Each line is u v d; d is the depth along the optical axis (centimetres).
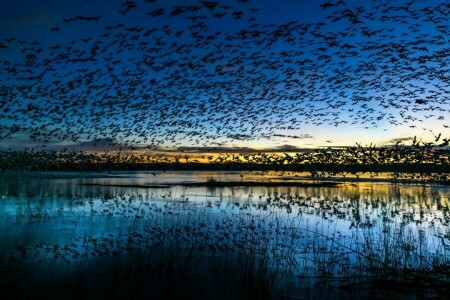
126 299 923
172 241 1446
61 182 4153
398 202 2720
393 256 1242
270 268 1173
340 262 1239
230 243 1461
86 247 1332
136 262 1183
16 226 1666
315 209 2347
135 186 3831
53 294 932
